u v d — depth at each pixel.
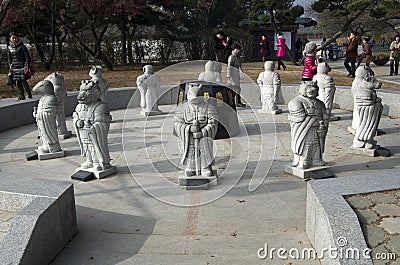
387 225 3.46
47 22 24.81
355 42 16.20
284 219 4.72
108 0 21.45
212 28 28.61
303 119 5.86
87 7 21.83
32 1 20.86
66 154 7.57
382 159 6.80
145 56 27.11
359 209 3.66
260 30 29.45
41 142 7.90
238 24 31.42
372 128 7.00
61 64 25.66
